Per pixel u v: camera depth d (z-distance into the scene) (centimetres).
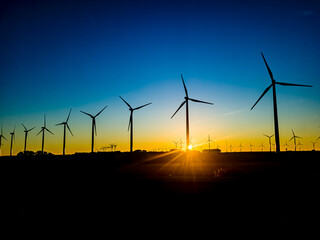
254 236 1132
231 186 2011
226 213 1478
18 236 1237
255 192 1847
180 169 3866
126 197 1936
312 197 1662
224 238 1125
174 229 1264
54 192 2264
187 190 2008
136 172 3566
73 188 2353
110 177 2844
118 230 1276
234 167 3591
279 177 2216
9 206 1830
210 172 3278
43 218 1524
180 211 1549
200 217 1427
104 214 1563
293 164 3647
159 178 2433
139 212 1571
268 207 1545
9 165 5147
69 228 1330
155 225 1332
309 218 1308
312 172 2509
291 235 1118
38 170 4297
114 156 5709
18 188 2556
